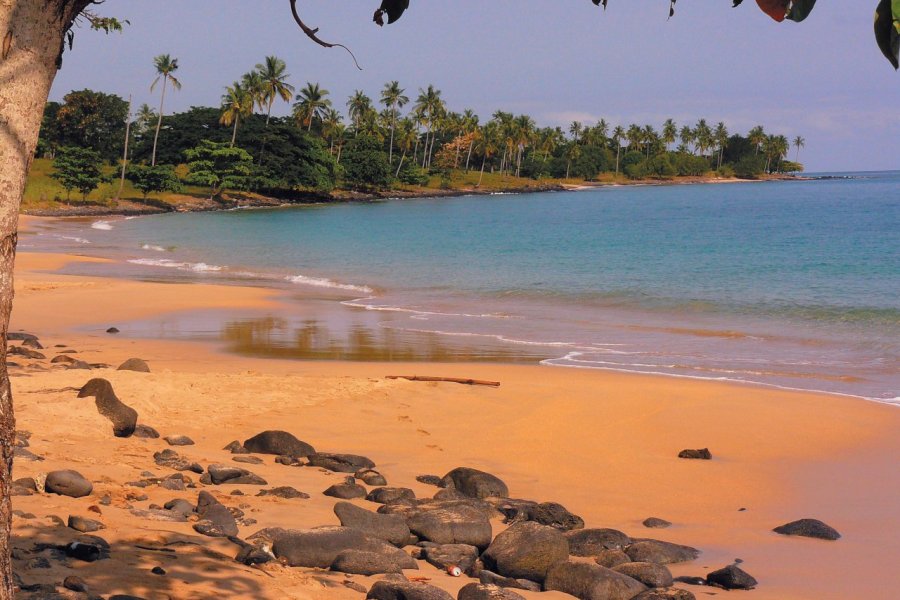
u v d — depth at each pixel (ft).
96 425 33.06
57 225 261.24
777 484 34.12
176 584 15.87
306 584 17.48
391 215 337.11
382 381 49.96
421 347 68.33
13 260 9.78
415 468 34.17
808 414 45.88
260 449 34.19
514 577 21.49
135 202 361.92
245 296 100.01
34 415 32.81
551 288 110.83
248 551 18.78
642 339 73.15
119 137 487.20
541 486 33.01
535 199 511.81
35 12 9.31
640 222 274.98
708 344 70.49
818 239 186.91
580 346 69.51
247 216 328.08
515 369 58.23
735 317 85.56
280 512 24.44
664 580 21.89
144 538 18.63
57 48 9.62
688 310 90.74
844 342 70.85
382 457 35.65
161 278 125.39
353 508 23.35
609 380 54.13
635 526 28.45
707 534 27.66
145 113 536.83
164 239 209.87
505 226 263.49
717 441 40.63
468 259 157.38
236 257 163.94
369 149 509.76
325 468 32.65
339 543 20.47
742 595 21.74
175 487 25.67
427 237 217.36
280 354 63.93
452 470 31.96
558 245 188.03
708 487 33.58
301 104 483.51
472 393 48.29
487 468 35.04
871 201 387.96
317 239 211.00
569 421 43.32
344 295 105.29
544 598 19.97
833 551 25.84
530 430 41.42
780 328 78.48
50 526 18.60
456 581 20.36
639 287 110.83
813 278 117.91
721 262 143.23
